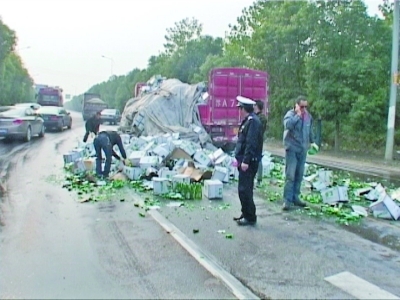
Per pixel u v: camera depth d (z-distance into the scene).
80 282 4.38
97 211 7.21
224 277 4.55
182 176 8.81
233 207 7.65
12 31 46.25
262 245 5.60
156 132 15.73
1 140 19.06
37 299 4.01
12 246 5.41
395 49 14.92
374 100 16.25
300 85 20.16
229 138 15.44
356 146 18.31
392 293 4.23
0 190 8.83
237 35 28.08
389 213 7.04
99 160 10.23
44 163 12.66
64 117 26.30
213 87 15.35
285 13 20.42
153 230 6.18
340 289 4.30
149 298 4.05
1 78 47.69
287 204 7.55
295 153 7.52
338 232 6.25
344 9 17.14
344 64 16.50
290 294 4.17
